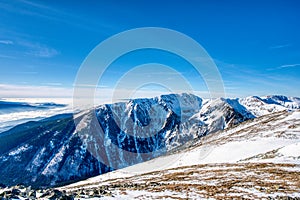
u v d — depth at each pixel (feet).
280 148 164.25
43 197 56.18
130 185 93.04
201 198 70.18
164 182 100.17
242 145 204.64
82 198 62.85
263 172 103.81
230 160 173.17
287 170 103.86
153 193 75.77
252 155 172.76
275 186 79.61
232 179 95.86
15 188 61.72
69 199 58.90
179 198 69.97
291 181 86.28
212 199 69.05
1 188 61.52
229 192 75.87
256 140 214.48
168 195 73.51
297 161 122.62
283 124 266.98
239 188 80.28
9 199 53.26
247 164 131.54
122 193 74.33
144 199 68.49
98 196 67.21
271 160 132.67
